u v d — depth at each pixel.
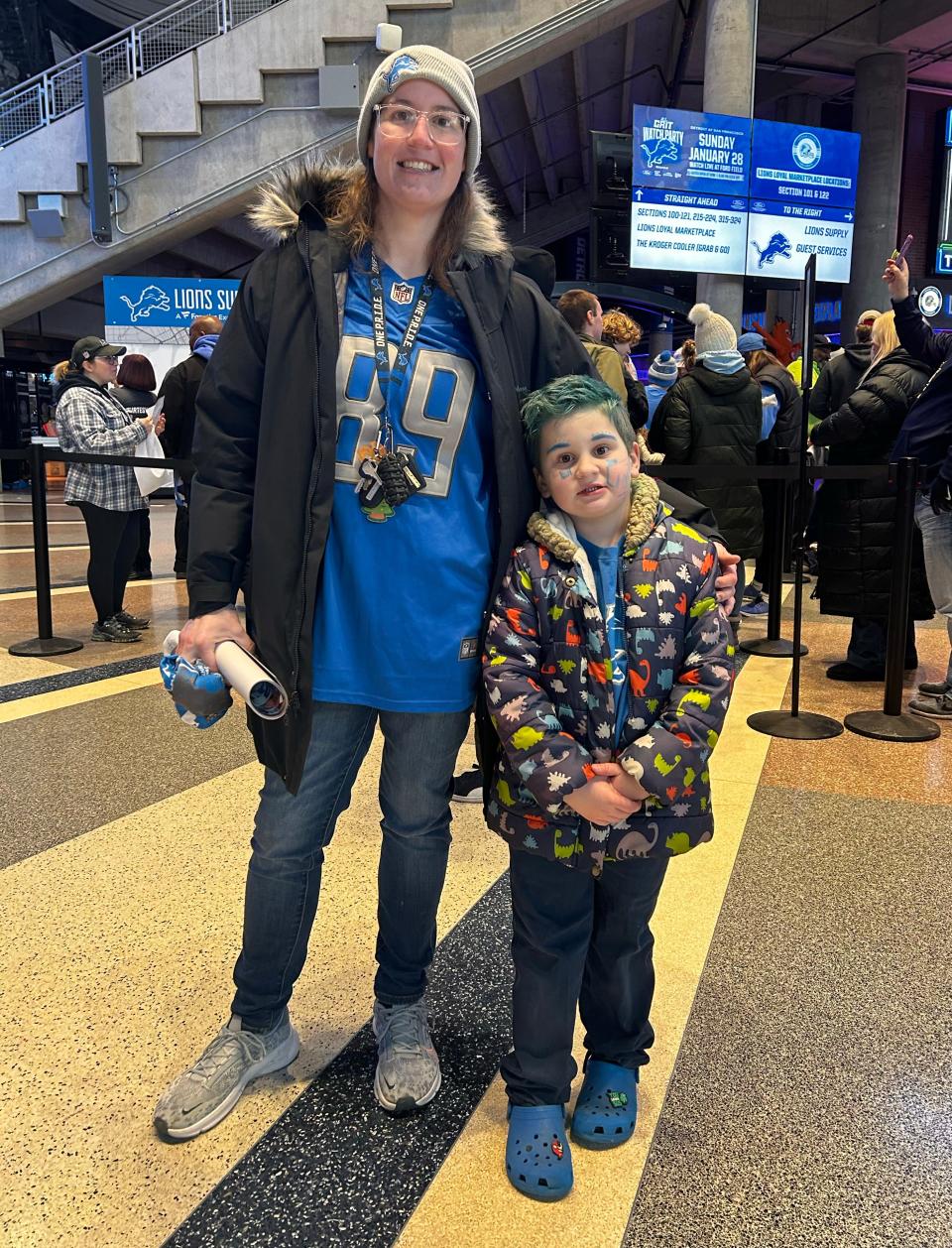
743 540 4.77
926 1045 1.67
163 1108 1.41
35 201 11.58
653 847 1.28
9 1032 1.65
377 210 1.37
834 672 4.45
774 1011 1.76
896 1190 1.33
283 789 1.44
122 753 3.14
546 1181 1.29
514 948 1.39
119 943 1.94
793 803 2.84
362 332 1.35
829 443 4.21
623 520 1.34
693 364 4.83
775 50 16.91
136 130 11.03
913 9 15.77
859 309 17.27
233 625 1.36
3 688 3.96
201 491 1.37
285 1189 1.31
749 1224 1.26
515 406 1.38
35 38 16.11
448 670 1.38
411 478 1.33
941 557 3.61
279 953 1.49
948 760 3.25
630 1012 1.44
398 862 1.50
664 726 1.24
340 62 10.70
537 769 1.23
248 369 1.35
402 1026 1.56
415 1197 1.30
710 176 11.34
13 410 17.56
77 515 12.87
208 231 20.23
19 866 2.28
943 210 17.83
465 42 10.34
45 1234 1.23
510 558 1.37
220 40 10.67
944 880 2.32
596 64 18.86
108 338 12.76
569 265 28.78
